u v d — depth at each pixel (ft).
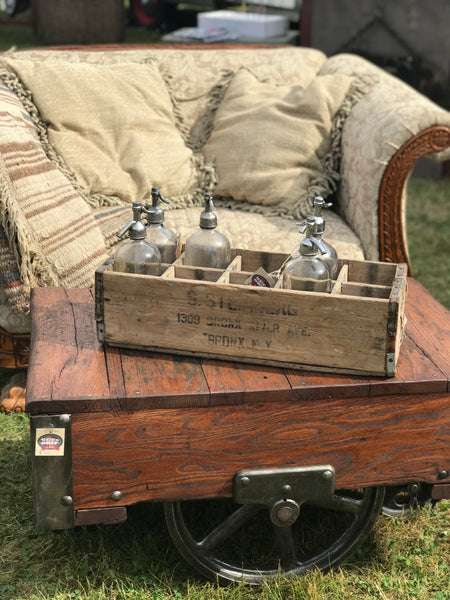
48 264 7.10
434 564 5.68
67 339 5.42
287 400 4.79
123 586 5.36
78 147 8.61
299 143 8.93
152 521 6.09
